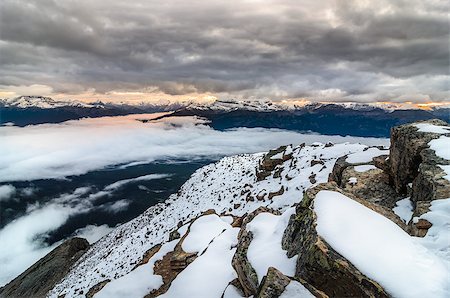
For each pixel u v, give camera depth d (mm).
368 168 29438
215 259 22969
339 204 14203
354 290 10773
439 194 18516
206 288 19578
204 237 32031
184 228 39469
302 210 15547
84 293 44875
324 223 13133
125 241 67125
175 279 21562
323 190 15547
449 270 11094
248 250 16188
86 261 76625
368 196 25938
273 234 16875
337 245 12031
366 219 13320
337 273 11156
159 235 55125
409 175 24594
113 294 27000
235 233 26531
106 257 62812
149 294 26500
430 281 10430
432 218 16000
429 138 24703
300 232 14102
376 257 11422
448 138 24109
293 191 43281
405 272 10828
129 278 29172
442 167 20953
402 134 26922
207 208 60094
